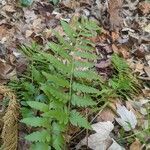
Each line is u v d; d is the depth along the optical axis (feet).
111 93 2.03
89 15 2.75
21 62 2.11
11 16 2.57
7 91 1.80
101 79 2.05
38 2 2.74
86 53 1.84
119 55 2.43
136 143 1.82
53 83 1.83
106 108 1.97
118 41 2.57
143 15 2.93
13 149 1.64
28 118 1.60
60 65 1.77
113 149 1.75
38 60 2.04
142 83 2.24
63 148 1.69
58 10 2.74
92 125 1.83
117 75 2.21
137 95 2.12
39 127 1.77
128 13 2.90
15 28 2.46
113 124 1.91
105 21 2.72
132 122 1.91
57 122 1.69
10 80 2.00
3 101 1.79
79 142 1.78
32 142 1.71
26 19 2.58
